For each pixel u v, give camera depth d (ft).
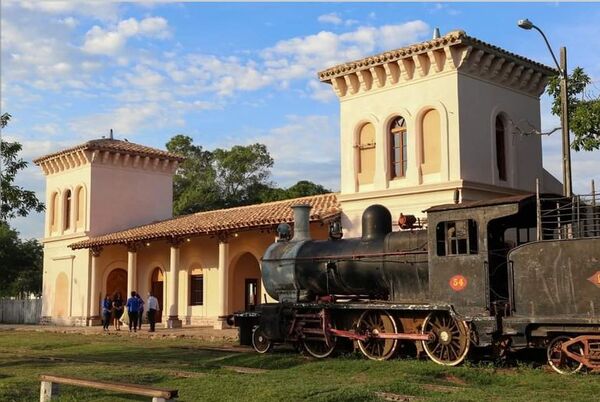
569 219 44.75
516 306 41.93
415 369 41.88
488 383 37.93
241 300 98.89
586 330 38.99
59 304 117.80
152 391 25.53
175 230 93.50
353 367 44.60
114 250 113.09
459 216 45.06
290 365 49.14
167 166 121.39
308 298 55.67
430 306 45.39
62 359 55.47
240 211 96.73
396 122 74.95
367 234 52.65
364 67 75.51
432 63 70.74
